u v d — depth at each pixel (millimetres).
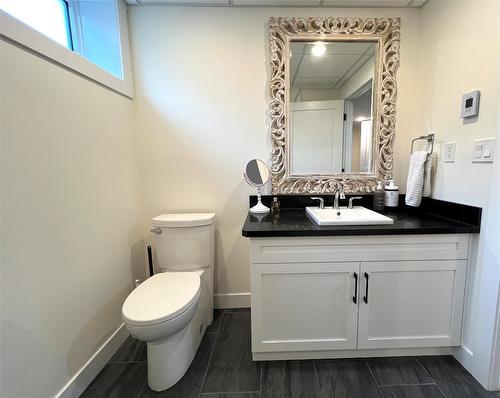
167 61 1840
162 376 1341
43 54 1116
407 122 1859
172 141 1917
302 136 1870
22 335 1032
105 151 1562
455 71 1458
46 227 1146
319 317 1448
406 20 1780
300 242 1379
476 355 1363
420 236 1372
